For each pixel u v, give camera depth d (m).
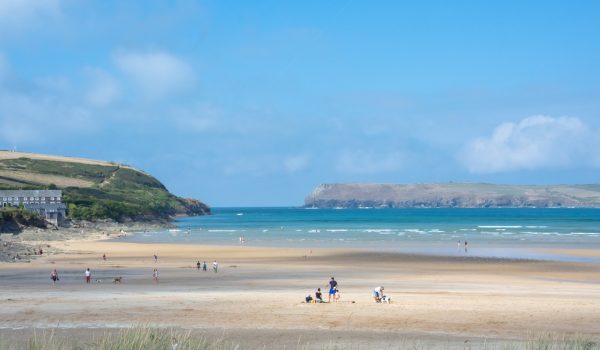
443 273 62.81
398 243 109.25
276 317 31.66
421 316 32.06
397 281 54.81
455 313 32.97
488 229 160.00
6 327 28.31
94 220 176.50
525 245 103.12
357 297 40.81
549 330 28.45
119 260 79.12
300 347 23.03
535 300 38.22
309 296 37.38
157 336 17.41
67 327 28.30
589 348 19.47
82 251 94.06
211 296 40.06
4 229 128.75
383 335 26.97
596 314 32.59
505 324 29.91
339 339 25.97
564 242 110.06
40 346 17.27
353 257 82.94
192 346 17.00
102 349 16.95
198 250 96.88
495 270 66.12
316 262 76.69
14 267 67.25
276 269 67.25
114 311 33.25
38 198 181.38
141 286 49.72
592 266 69.56
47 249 94.75
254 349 22.72
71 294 41.56
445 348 23.42
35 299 37.94
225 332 27.42
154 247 103.62
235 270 66.12
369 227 176.50
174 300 37.72
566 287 49.41
